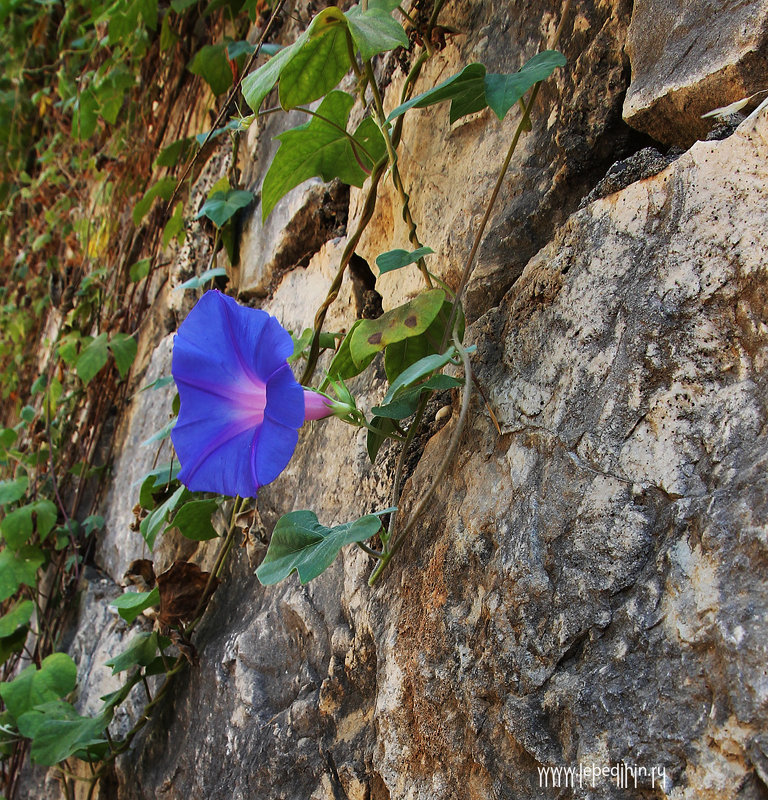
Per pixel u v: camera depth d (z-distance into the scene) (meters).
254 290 0.58
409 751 0.32
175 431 0.32
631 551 0.25
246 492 0.31
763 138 0.25
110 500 0.74
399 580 0.34
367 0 0.36
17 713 0.60
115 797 0.56
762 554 0.22
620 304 0.28
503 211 0.36
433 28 0.40
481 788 0.29
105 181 0.85
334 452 0.44
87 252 0.88
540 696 0.27
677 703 0.23
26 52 1.06
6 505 0.87
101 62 0.87
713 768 0.22
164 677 0.54
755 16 0.27
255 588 0.48
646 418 0.26
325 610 0.40
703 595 0.23
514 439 0.31
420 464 0.36
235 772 0.42
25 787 0.70
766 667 0.21
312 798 0.37
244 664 0.44
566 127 0.34
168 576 0.50
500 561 0.29
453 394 0.35
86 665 0.67
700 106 0.28
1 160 1.09
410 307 0.34
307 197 0.51
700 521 0.24
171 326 0.72
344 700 0.37
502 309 0.33
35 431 0.88
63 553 0.76
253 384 0.32
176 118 0.75
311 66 0.36
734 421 0.24
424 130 0.41
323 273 0.50
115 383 0.79
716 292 0.25
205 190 0.66
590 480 0.27
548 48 0.36
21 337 1.05
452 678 0.30
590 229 0.29
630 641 0.25
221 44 0.60
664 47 0.30
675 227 0.27
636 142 0.33
